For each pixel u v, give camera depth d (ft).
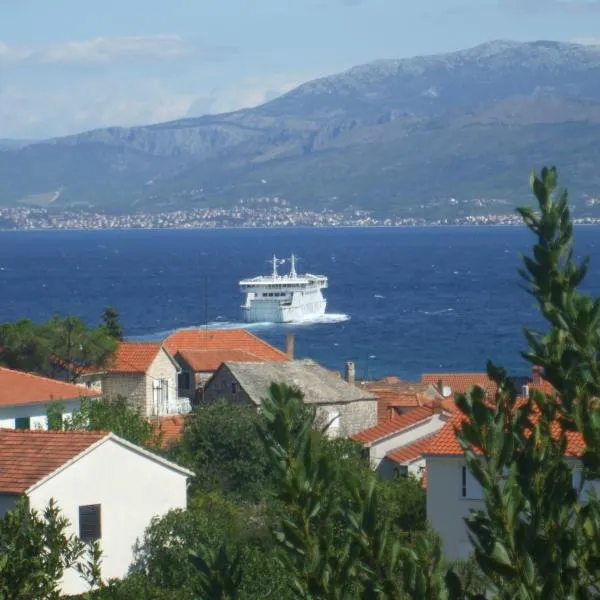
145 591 202.59
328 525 76.69
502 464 73.36
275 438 75.87
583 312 78.48
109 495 269.85
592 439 77.30
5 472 259.19
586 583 76.43
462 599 77.20
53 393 423.64
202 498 298.15
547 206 80.12
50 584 143.23
